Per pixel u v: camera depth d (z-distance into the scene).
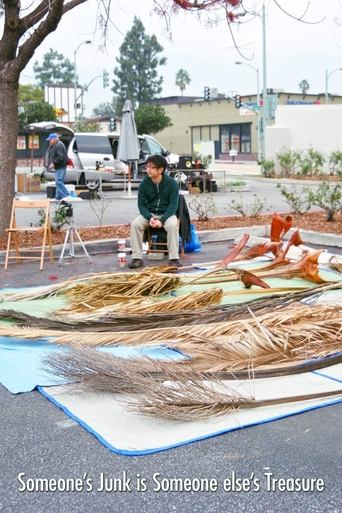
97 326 6.12
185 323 5.95
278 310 6.04
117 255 10.92
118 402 4.77
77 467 3.96
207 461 3.98
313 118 35.47
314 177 32.22
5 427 4.50
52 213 14.80
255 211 14.38
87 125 52.47
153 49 91.81
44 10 11.01
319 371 5.33
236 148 67.62
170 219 9.46
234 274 8.12
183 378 4.59
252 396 4.64
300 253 9.11
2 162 11.40
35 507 3.58
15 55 11.42
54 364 4.93
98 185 24.50
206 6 9.49
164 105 74.69
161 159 9.50
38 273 9.53
